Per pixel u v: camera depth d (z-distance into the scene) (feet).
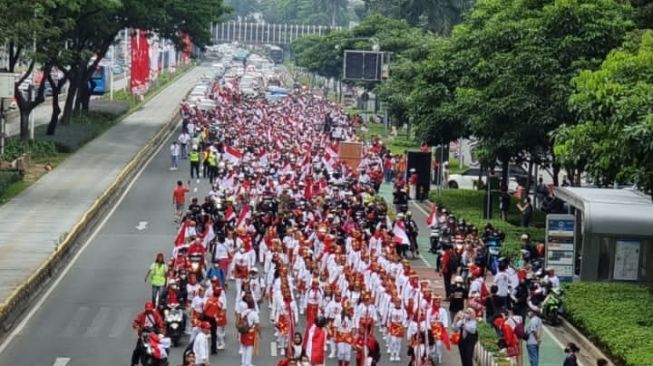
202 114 456.86
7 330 165.68
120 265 214.28
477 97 244.01
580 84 191.11
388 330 157.89
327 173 290.56
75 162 345.31
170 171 345.72
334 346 154.81
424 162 306.14
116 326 169.99
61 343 159.53
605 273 189.57
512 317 149.69
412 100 293.43
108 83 647.97
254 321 145.89
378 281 168.25
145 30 453.17
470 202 286.05
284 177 274.57
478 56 258.16
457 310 172.04
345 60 478.18
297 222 216.95
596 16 240.32
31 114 359.05
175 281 166.20
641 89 177.06
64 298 187.32
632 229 187.52
